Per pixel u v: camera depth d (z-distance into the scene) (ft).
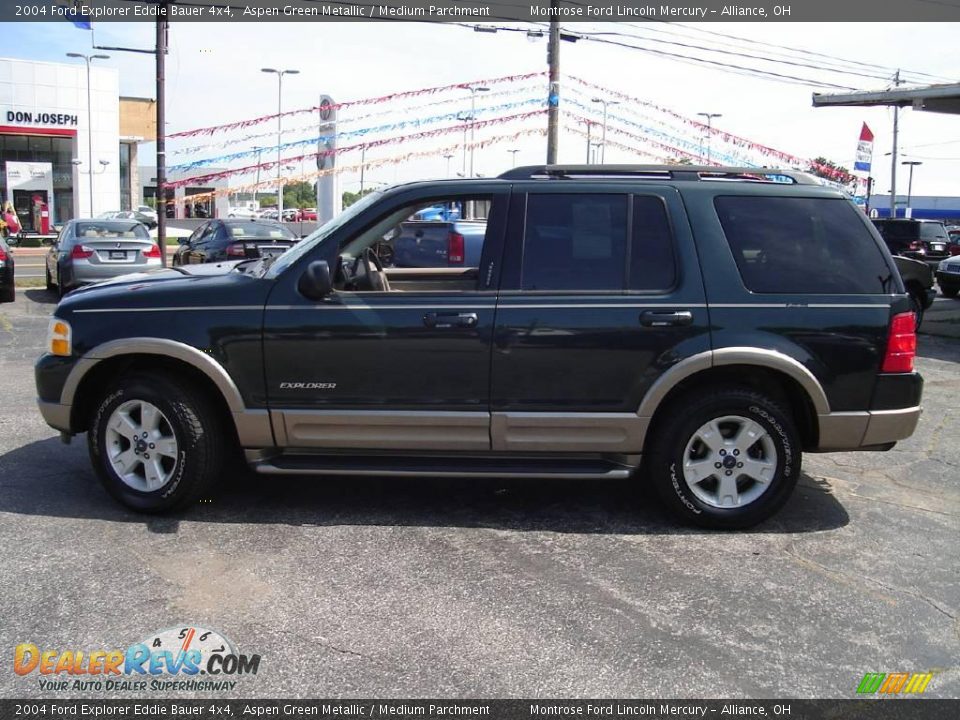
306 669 10.53
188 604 12.10
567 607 12.19
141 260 49.47
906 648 11.29
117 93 119.14
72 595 12.28
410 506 16.21
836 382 14.71
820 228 15.14
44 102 112.88
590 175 15.49
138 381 15.10
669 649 11.10
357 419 14.92
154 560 13.52
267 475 17.87
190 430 15.01
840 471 18.99
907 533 15.29
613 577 13.21
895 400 14.90
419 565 13.52
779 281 14.79
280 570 13.25
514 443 14.97
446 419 14.84
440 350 14.69
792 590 12.89
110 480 15.43
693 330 14.56
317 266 14.48
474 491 17.16
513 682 10.31
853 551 14.43
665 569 13.55
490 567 13.48
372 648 11.01
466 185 15.26
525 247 14.97
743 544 14.64
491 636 11.34
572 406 14.79
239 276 15.58
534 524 15.39
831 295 14.78
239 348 14.83
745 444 14.96
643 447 15.03
